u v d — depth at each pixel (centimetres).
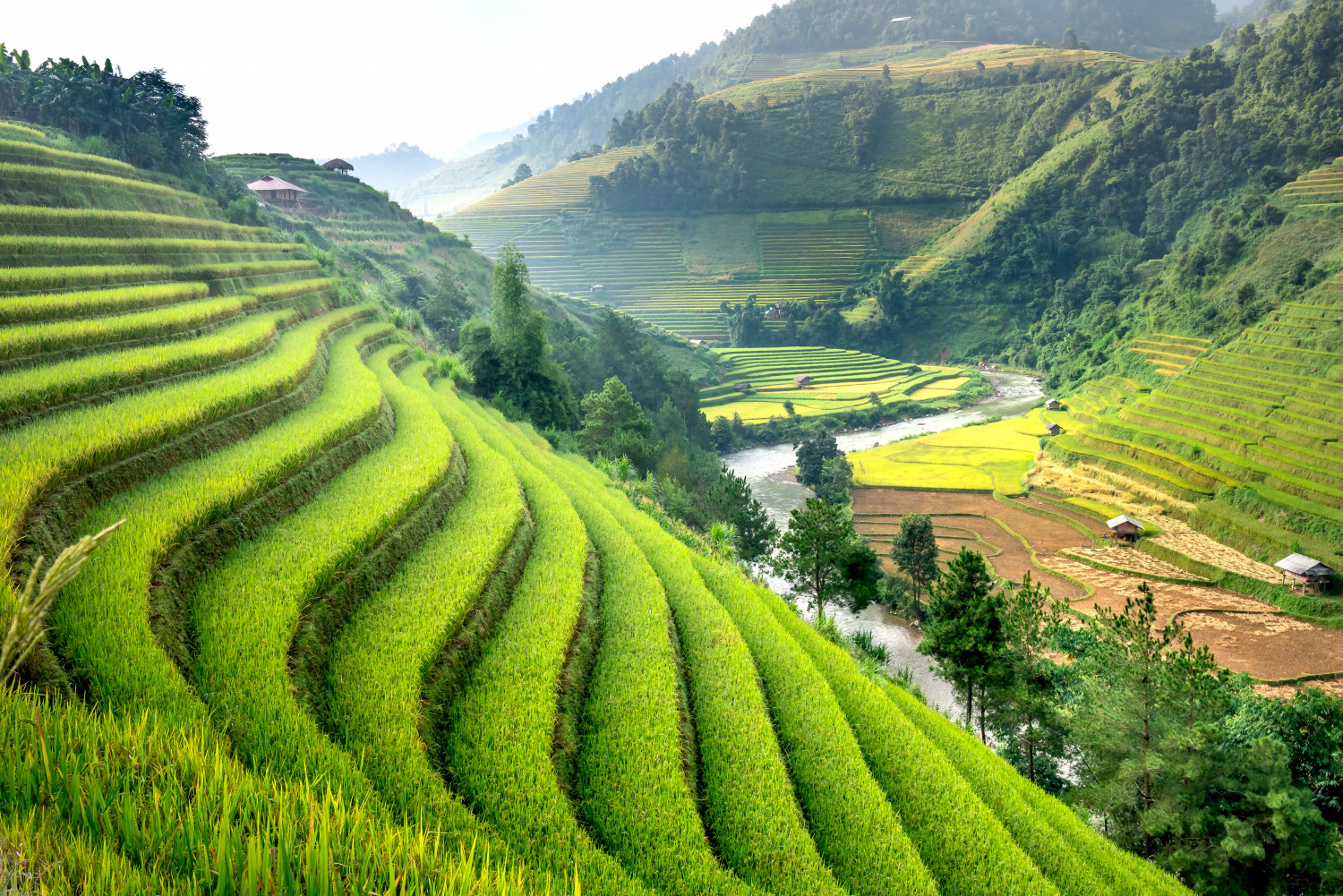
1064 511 8925
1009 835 1950
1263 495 7481
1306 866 2795
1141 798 3253
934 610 4128
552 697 1728
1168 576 6812
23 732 817
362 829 808
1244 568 6712
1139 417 10269
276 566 1766
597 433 7369
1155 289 15650
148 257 5084
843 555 4859
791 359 19925
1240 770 3044
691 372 16988
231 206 8475
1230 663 5272
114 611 1298
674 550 3394
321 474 2533
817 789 1880
